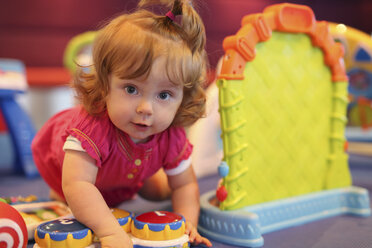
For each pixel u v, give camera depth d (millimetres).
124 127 609
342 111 909
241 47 726
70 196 611
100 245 594
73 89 689
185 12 618
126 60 568
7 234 517
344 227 801
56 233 562
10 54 3018
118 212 667
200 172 1240
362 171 1421
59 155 739
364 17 3371
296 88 836
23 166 1385
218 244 719
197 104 695
